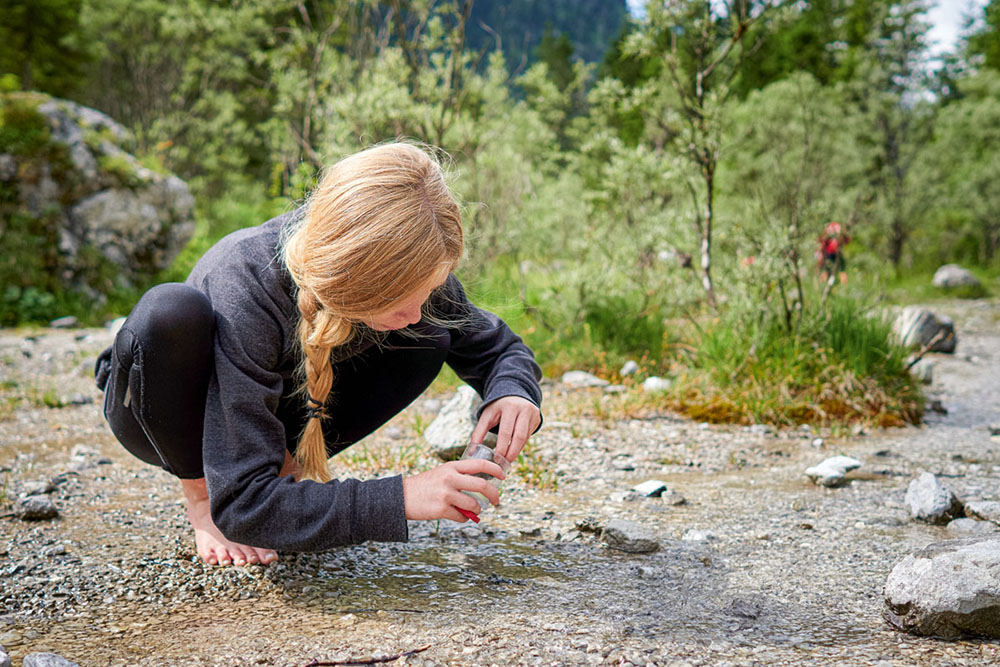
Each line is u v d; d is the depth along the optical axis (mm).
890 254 14328
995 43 28406
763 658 1499
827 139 12727
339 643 1577
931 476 2568
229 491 1484
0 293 7523
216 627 1662
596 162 8102
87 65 20016
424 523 2393
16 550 2117
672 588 1889
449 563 2061
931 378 5344
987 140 15203
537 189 6965
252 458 1514
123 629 1653
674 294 5570
